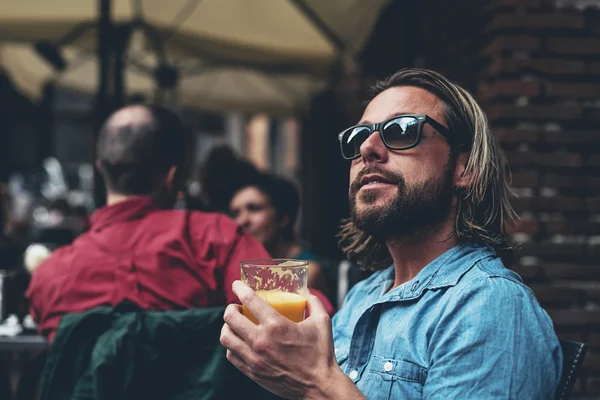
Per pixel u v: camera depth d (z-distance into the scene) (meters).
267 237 3.04
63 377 1.45
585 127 2.82
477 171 1.22
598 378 2.73
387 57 4.97
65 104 14.22
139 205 1.77
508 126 2.83
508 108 2.82
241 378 1.44
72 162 14.48
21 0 3.93
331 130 7.02
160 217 1.77
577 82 2.83
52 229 4.50
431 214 1.20
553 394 1.04
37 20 3.94
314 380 1.01
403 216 1.19
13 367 2.49
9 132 11.30
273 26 4.31
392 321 1.20
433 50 3.77
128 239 1.72
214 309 1.47
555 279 2.78
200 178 3.32
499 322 1.02
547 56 2.83
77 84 6.38
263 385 1.06
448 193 1.22
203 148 11.86
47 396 1.45
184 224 1.75
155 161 1.83
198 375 1.43
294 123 10.23
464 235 1.21
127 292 1.66
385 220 1.19
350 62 4.46
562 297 2.76
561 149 2.82
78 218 7.53
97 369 1.40
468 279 1.11
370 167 1.21
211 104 7.04
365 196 1.21
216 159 3.20
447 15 3.47
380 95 1.31
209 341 1.45
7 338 2.29
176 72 4.97
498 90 2.83
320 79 4.81
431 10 3.84
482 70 2.99
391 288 1.39
